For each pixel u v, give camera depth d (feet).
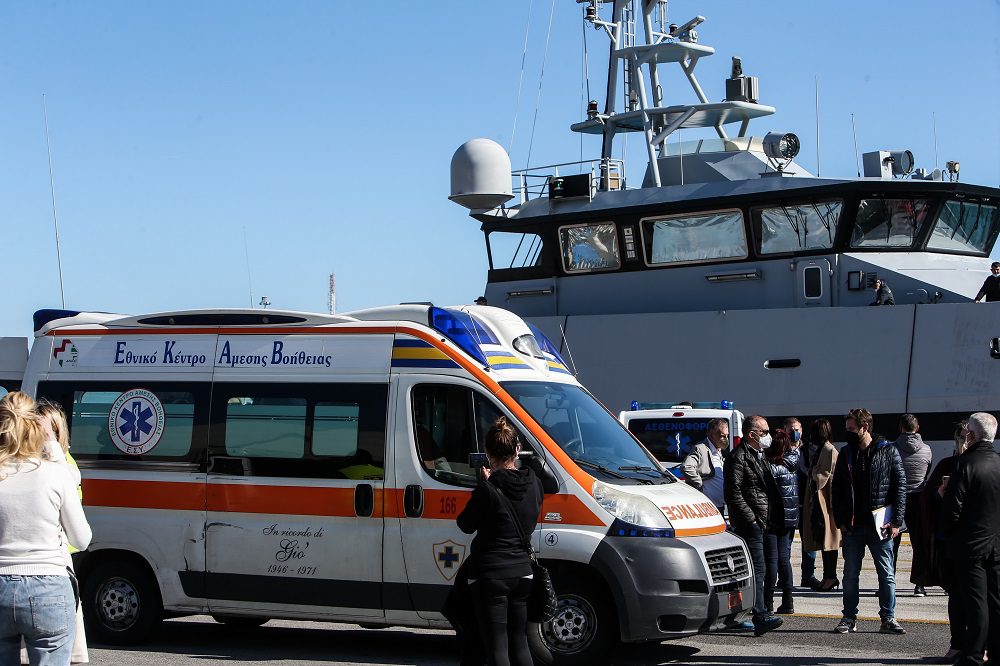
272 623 38.99
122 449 34.01
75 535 19.74
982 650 28.19
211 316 34.24
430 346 31.60
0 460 19.30
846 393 57.93
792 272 61.00
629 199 65.26
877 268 59.06
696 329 61.93
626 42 73.15
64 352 35.37
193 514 32.94
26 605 18.92
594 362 64.39
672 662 31.14
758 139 68.49
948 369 55.77
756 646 33.42
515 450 23.94
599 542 29.14
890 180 58.95
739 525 35.17
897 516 34.96
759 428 35.73
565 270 67.56
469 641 24.16
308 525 31.76
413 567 30.66
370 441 31.53
